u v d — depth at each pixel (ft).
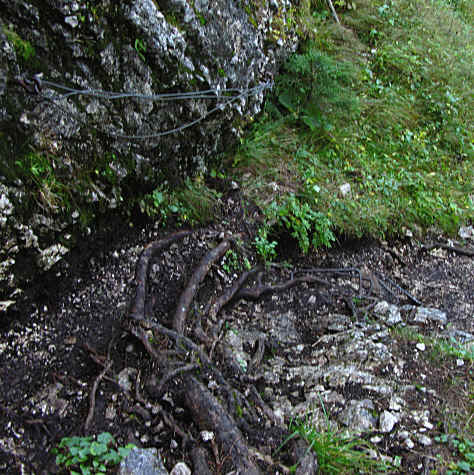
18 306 8.08
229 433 7.59
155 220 10.85
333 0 19.67
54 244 8.23
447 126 18.12
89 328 8.83
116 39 8.66
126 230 10.26
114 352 8.77
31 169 7.55
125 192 9.80
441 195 15.94
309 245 13.04
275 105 15.21
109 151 9.07
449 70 19.77
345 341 10.59
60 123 8.01
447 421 8.88
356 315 11.52
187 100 10.41
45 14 7.58
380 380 9.59
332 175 14.46
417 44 20.17
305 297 11.95
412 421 8.81
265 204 12.72
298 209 12.79
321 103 15.07
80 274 9.18
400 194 15.14
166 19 9.56
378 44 19.53
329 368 9.78
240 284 11.18
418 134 17.44
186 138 11.02
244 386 8.88
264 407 8.49
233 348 9.76
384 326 11.32
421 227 15.06
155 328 8.96
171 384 8.21
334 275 12.80
